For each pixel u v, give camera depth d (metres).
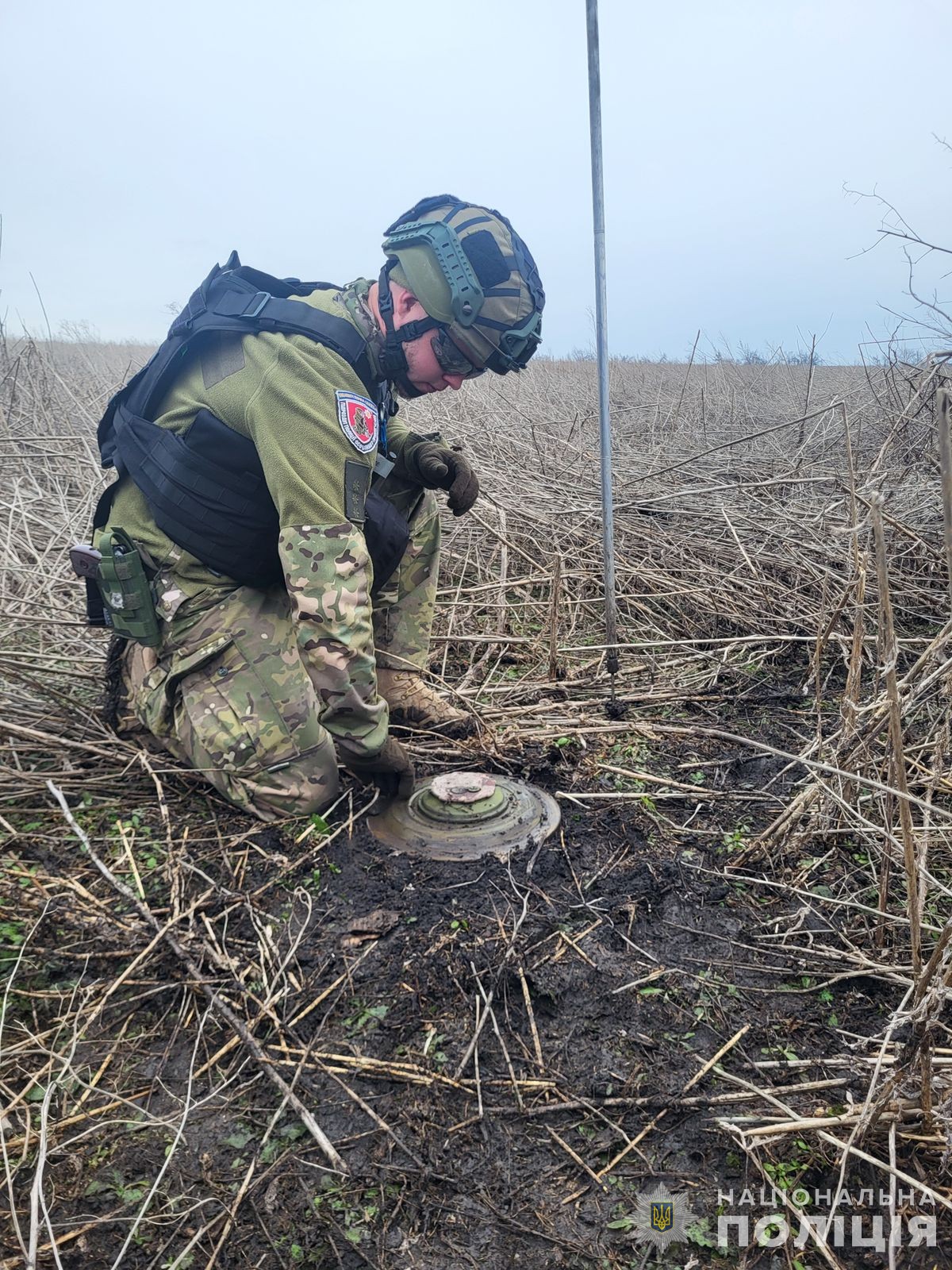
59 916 1.99
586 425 6.81
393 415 2.78
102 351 8.47
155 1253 1.37
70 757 2.62
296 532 2.06
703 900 2.06
